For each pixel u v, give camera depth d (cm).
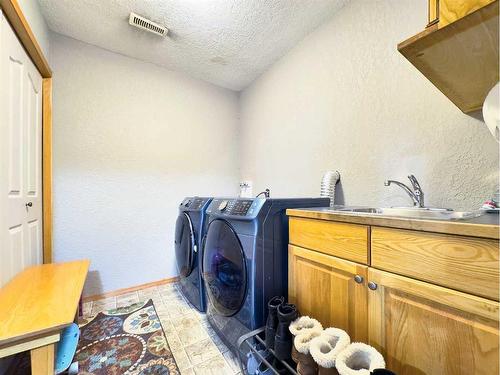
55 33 203
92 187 220
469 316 61
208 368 129
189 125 275
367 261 85
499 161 108
